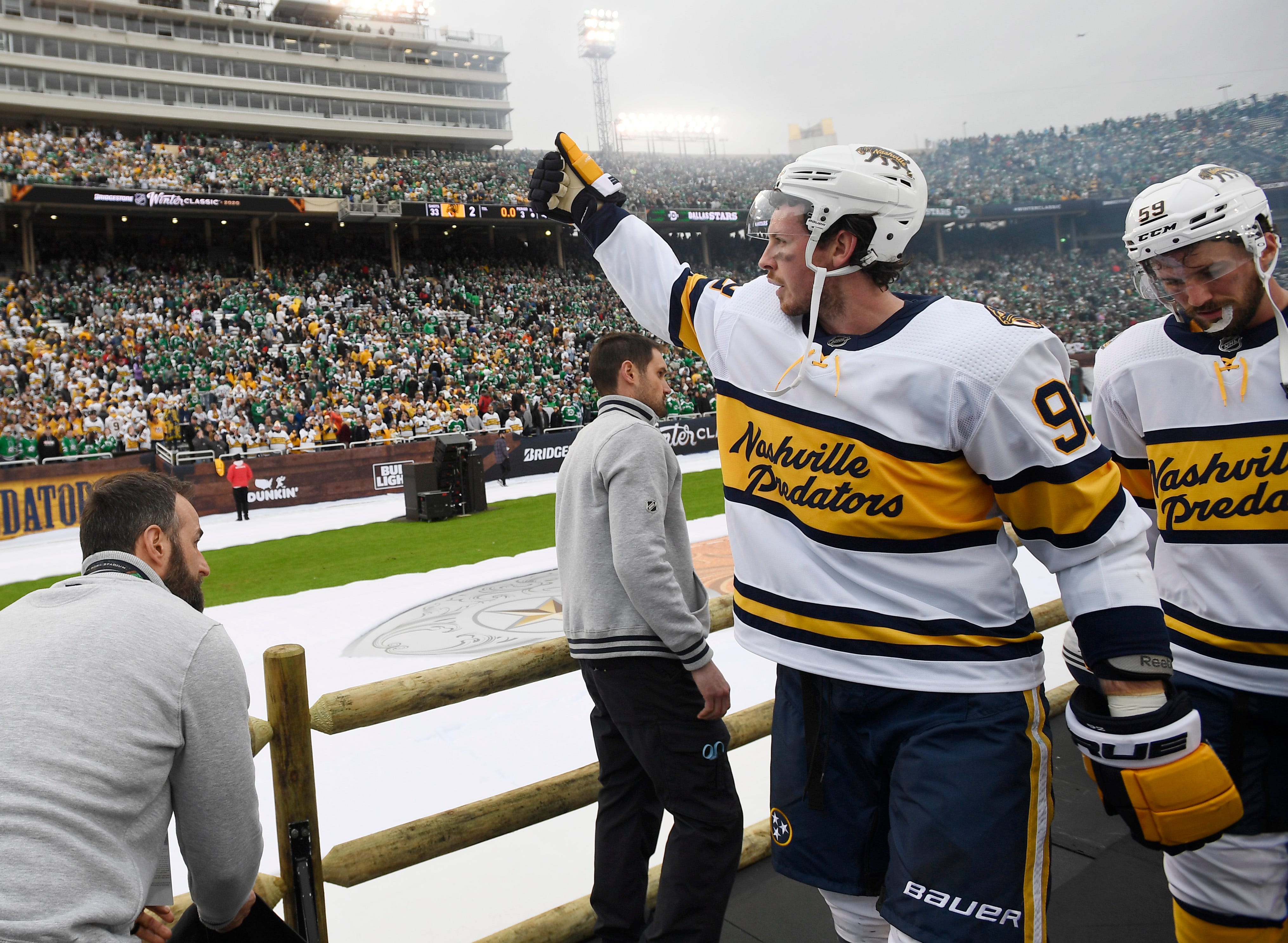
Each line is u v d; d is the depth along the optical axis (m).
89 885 1.15
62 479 16.06
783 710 1.45
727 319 1.51
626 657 1.90
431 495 13.90
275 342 23.77
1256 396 1.63
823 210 1.28
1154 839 1.20
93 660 1.26
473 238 37.59
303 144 39.38
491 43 52.03
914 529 1.27
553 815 2.06
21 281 24.06
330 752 3.70
